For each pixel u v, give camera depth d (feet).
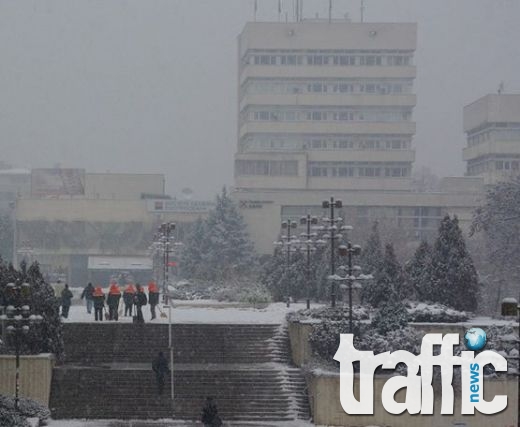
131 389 391.04
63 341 426.51
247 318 479.00
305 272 633.20
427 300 481.87
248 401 388.78
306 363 404.77
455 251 485.56
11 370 381.60
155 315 477.36
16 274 401.29
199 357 432.25
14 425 338.54
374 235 607.37
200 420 378.53
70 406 381.19
